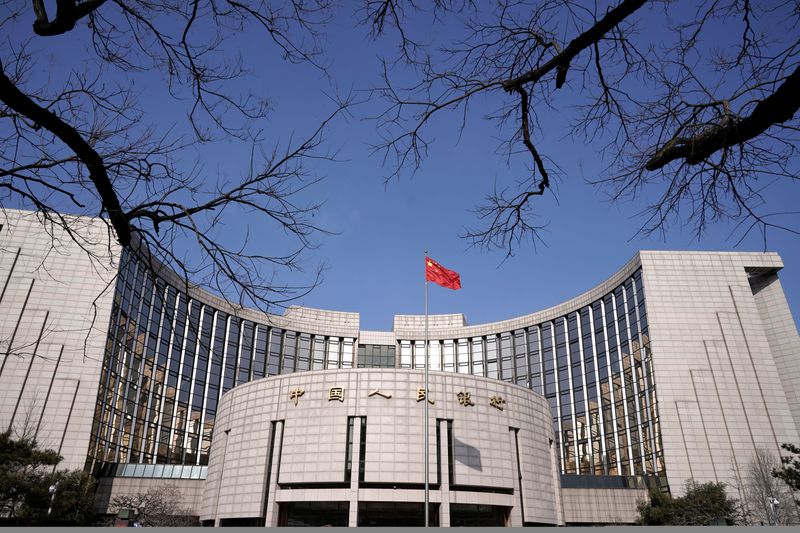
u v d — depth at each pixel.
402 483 43.19
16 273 59.69
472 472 44.66
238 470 47.00
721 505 53.56
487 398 47.84
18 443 34.62
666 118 7.64
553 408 82.25
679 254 72.62
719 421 64.12
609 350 77.31
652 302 70.19
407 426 44.75
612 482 65.31
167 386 70.88
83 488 44.78
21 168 7.44
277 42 7.26
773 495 53.75
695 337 68.31
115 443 62.41
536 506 47.09
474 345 93.81
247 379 81.81
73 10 6.16
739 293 70.50
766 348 67.56
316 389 46.59
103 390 60.34
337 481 43.09
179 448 70.44
